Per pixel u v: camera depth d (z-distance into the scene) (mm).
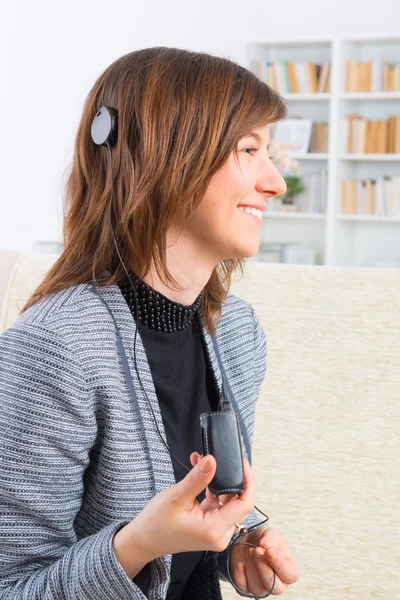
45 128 6227
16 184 6129
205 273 1020
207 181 930
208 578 1042
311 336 1342
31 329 896
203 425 824
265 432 1331
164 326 1016
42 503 872
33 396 867
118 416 909
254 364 1180
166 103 931
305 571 1284
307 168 6414
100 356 910
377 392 1294
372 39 5992
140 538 792
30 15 6055
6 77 5988
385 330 1310
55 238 6215
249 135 961
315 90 6188
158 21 6586
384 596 1250
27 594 839
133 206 929
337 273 1372
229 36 6816
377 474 1276
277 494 1309
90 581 805
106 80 996
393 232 6355
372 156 5957
